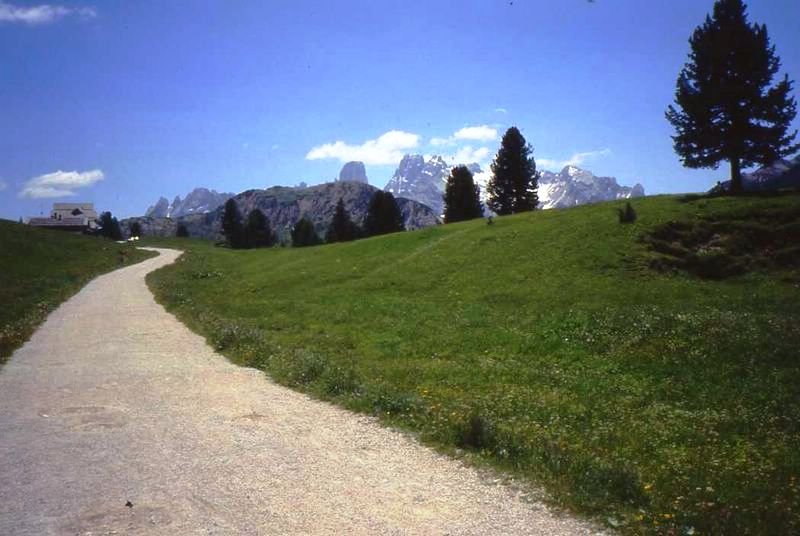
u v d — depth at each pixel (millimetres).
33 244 72562
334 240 121375
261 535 7598
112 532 7672
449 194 101438
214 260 75875
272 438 11789
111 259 75375
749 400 16188
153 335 25609
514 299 33250
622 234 41125
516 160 93562
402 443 11500
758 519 7969
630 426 13688
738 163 52312
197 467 10133
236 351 21266
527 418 13852
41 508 8445
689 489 9375
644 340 22688
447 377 19250
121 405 14391
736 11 51188
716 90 50344
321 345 25438
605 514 8219
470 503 8648
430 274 41500
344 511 8344
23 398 15078
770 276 35344
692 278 35906
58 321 29672
